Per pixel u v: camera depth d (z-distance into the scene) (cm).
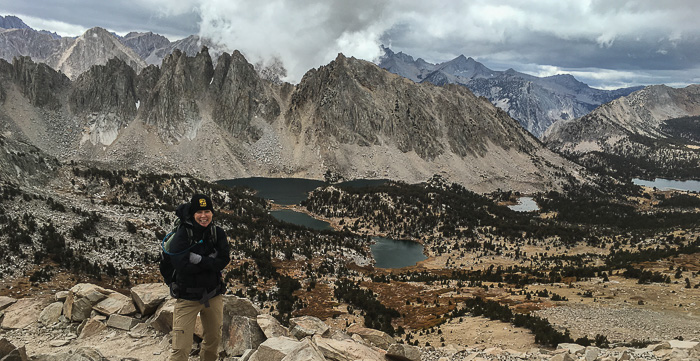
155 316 1605
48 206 9569
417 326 6225
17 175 12412
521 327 5262
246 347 1458
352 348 1559
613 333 4850
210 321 1071
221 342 1512
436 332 5522
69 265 7194
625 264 10794
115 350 1437
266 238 13775
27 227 8031
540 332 4669
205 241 974
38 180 13350
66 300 1738
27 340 1542
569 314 5875
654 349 2622
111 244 8812
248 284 8806
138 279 7688
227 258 1014
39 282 6406
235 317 1559
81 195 13900
